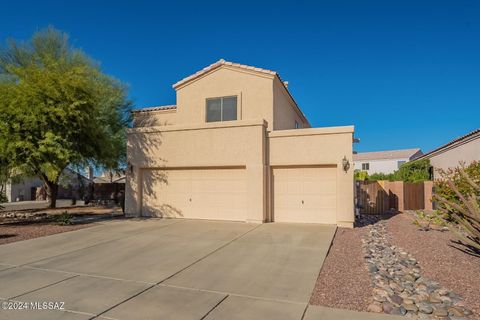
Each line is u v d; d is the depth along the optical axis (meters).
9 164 14.54
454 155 22.23
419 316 4.99
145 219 15.27
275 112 16.70
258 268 7.52
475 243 7.82
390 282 6.44
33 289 6.16
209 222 14.23
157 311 5.21
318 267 7.54
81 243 10.15
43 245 9.90
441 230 12.09
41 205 27.41
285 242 10.12
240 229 12.42
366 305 5.43
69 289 6.17
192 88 17.75
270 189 14.39
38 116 13.90
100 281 6.63
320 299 5.70
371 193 19.34
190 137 15.27
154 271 7.30
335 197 13.62
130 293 5.98
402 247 9.50
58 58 19.08
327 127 13.52
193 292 6.04
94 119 16.31
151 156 15.95
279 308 5.34
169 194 15.80
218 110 17.14
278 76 16.42
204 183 15.21
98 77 20.36
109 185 25.75
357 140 18.69
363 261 8.05
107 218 15.88
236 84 16.86
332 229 12.34
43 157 14.35
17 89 13.97
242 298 5.76
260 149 14.06
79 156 15.93
